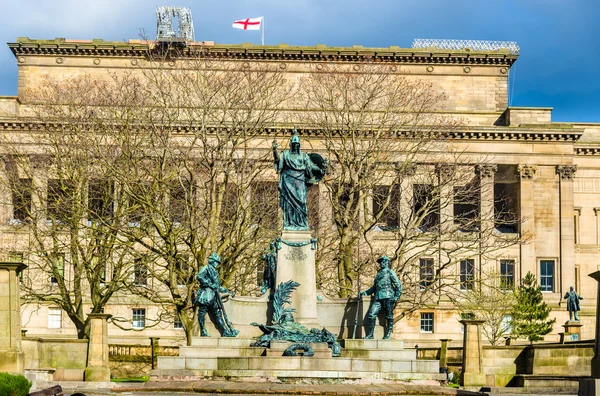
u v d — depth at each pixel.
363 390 39.25
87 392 44.12
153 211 65.75
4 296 39.00
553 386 56.09
